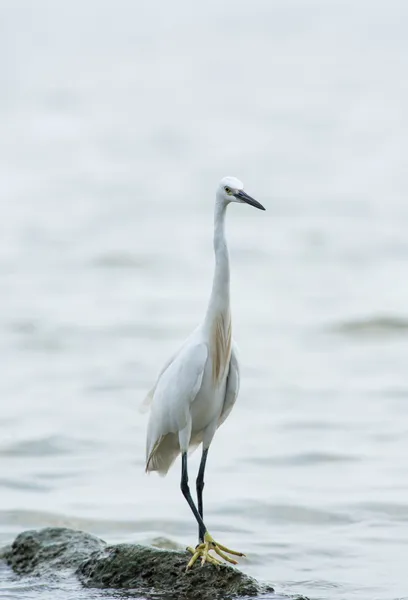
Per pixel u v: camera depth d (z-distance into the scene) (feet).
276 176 156.66
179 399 25.08
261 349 67.36
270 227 117.19
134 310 78.54
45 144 188.14
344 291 85.46
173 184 151.53
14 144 187.83
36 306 79.87
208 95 249.34
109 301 81.92
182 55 317.42
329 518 34.73
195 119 218.18
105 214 127.44
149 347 67.67
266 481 39.58
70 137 196.03
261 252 103.24
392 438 46.21
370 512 35.37
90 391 56.24
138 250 103.81
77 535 28.02
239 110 228.22
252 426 48.73
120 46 332.60
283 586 27.27
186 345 25.59
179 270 94.68
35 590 24.94
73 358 64.69
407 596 26.45
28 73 278.26
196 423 25.81
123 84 264.11
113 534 33.17
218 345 25.48
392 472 40.60
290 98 243.81
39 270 94.89
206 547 25.02
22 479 39.86
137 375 60.13
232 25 377.91
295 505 36.09
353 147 183.21
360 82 262.06
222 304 25.46
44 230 116.16
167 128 205.57
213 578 24.56
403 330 72.74
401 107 226.99
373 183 149.48
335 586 27.35
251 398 54.80
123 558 25.45
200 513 25.85
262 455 43.50
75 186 150.00
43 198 139.54
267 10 407.85
